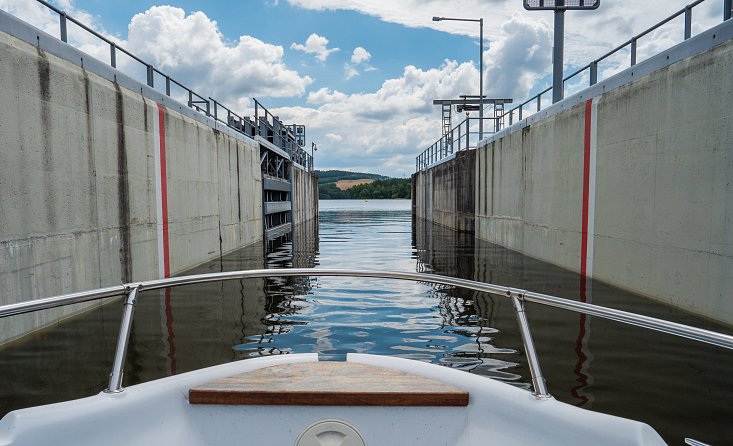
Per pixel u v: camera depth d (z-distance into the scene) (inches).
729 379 235.9
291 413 113.6
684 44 373.7
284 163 1514.5
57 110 352.8
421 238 1136.2
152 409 110.4
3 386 231.6
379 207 4859.7
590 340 301.9
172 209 578.2
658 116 407.2
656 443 89.8
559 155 625.3
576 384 231.1
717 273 335.6
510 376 244.8
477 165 1114.1
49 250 339.6
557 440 100.1
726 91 327.3
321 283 526.9
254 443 110.6
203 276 128.6
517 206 809.5
